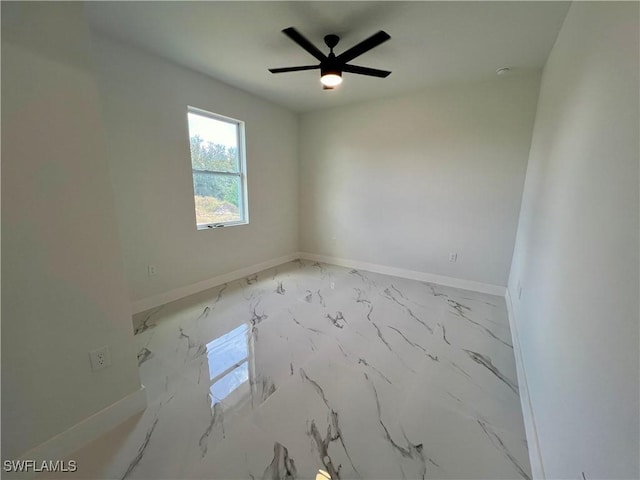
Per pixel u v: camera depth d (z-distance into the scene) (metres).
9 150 1.01
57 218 1.15
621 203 0.77
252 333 2.35
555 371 1.16
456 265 3.54
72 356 1.25
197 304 2.92
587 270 0.97
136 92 2.47
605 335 0.77
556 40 2.11
